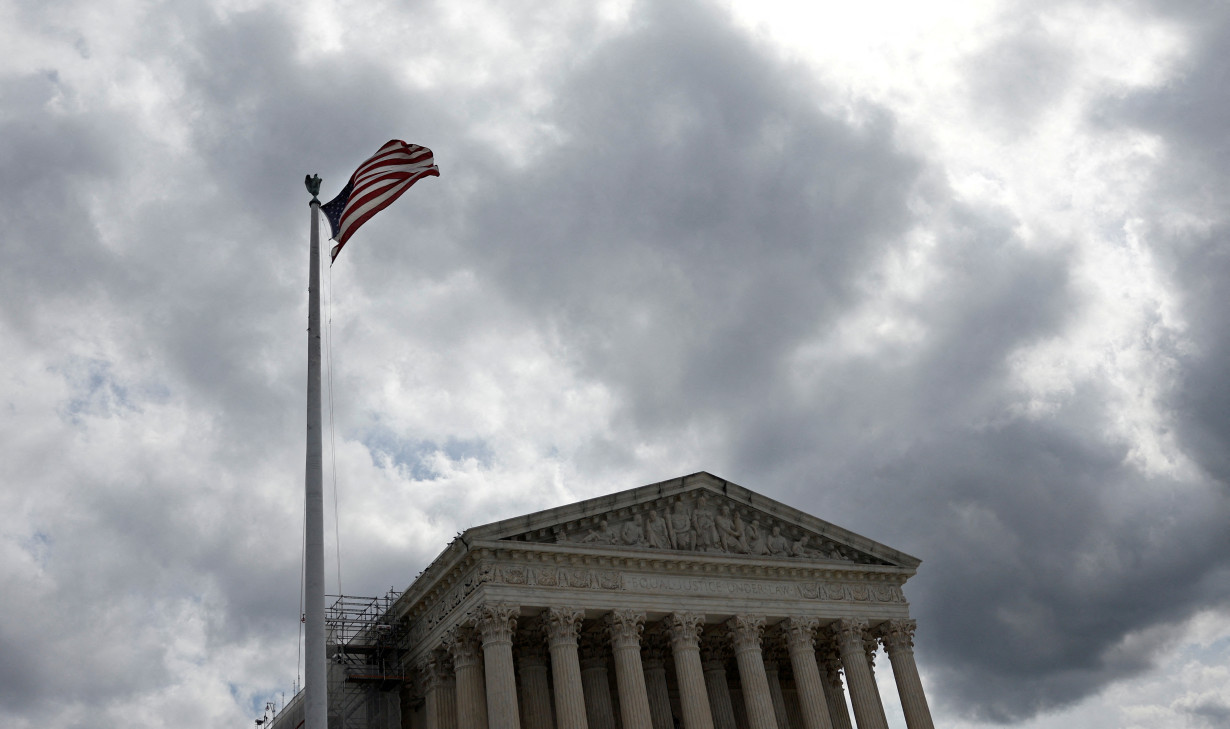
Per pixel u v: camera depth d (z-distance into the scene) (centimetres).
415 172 5169
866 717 8612
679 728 9025
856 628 8975
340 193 5269
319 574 3934
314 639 3825
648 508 8531
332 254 4934
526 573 7800
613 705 8769
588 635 8488
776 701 9362
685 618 8225
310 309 4438
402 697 8912
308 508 4031
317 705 3722
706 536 8644
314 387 4275
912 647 9206
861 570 9150
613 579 8112
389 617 9050
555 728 8200
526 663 8256
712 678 8950
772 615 8644
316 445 4156
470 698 7656
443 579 8094
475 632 7850
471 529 7644
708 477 8825
